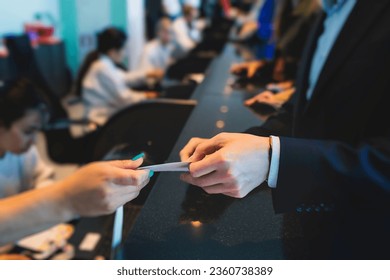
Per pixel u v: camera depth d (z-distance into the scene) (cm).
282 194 50
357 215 50
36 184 165
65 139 219
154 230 53
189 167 49
